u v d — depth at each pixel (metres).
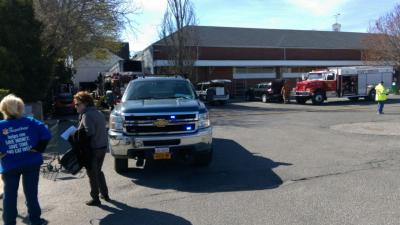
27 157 5.42
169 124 8.34
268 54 51.41
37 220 5.61
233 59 49.62
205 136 8.52
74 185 8.12
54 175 8.95
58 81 34.22
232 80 50.16
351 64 56.22
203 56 48.19
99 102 23.61
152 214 6.15
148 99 9.53
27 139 5.39
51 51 24.34
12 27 18.97
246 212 6.03
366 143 12.17
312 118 20.75
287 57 52.41
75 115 28.55
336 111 25.27
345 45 56.41
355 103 33.81
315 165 9.18
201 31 51.16
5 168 5.36
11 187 5.41
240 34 52.94
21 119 5.43
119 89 28.41
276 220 5.63
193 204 6.56
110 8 25.88
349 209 5.98
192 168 9.28
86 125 6.55
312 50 53.97
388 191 6.88
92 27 26.17
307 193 6.92
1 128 5.31
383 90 22.31
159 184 7.97
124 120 8.35
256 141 13.28
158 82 10.21
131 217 6.06
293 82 53.47
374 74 36.25
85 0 24.75
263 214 5.90
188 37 36.09
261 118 21.72
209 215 5.97
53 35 24.06
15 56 17.73
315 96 33.53
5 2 19.03
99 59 44.66
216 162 9.90
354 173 8.29
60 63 32.97
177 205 6.55
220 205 6.43
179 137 8.30
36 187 5.57
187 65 36.12
